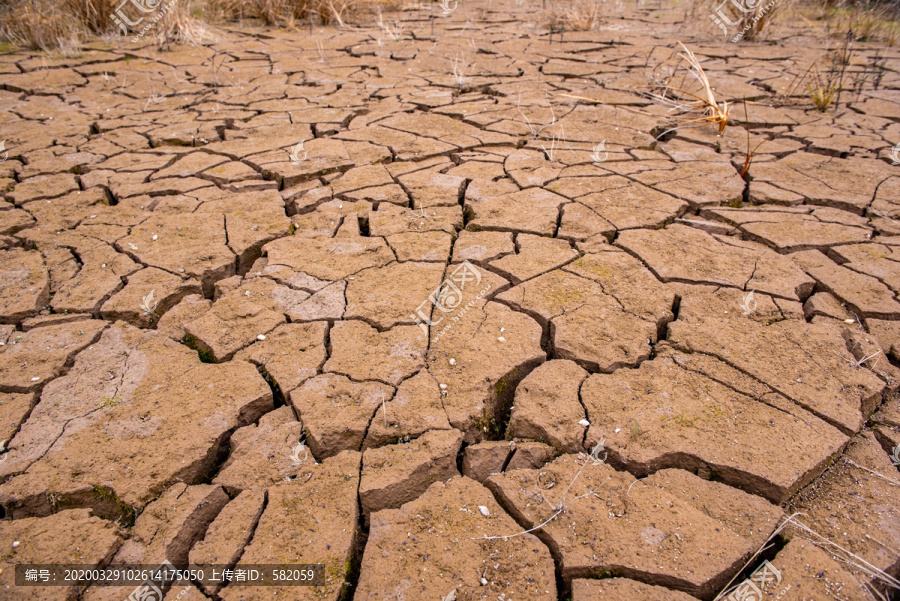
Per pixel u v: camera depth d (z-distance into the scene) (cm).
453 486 182
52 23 666
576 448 192
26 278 274
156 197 352
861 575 154
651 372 218
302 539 164
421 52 666
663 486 179
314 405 205
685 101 504
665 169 379
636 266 281
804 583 152
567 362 224
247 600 150
